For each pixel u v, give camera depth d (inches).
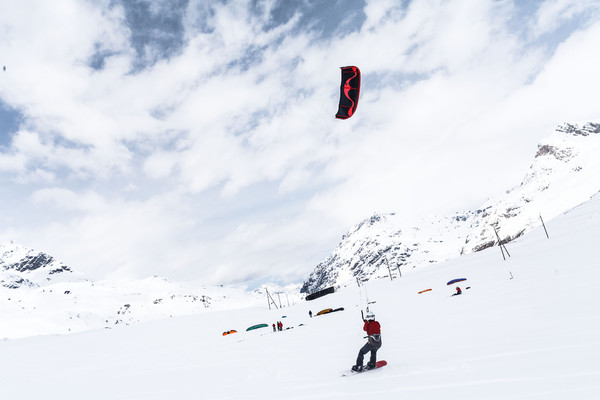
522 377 256.7
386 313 1019.9
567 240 1587.1
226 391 401.4
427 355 395.2
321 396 307.3
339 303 2185.0
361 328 823.1
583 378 231.3
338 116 527.2
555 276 799.1
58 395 570.6
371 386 310.8
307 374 416.5
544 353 303.0
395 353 445.7
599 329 339.3
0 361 1199.6
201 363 710.5
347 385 329.1
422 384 287.6
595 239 1259.2
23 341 1654.8
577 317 409.1
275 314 2224.4
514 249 2215.8
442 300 1029.2
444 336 487.5
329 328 959.0
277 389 364.8
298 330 1091.9
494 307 633.6
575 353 285.7
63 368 965.2
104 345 1448.1
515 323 459.8
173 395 433.4
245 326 1796.3
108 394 515.5
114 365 908.6
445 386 270.8
